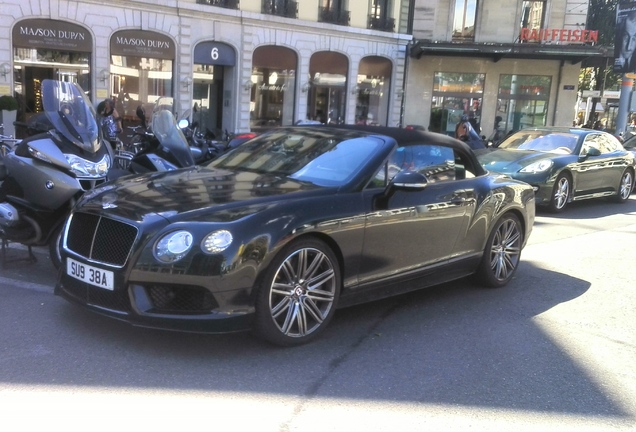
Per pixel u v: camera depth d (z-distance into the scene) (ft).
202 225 12.63
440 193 17.29
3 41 55.36
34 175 17.53
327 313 14.58
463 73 94.48
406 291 16.84
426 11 91.50
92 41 61.05
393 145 16.55
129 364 12.69
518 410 11.80
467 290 19.92
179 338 14.19
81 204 14.44
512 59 94.68
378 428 10.77
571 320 17.43
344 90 85.66
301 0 77.92
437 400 12.01
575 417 11.66
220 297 12.57
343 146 16.79
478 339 15.51
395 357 14.03
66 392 11.35
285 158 16.99
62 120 18.79
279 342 13.75
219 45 71.41
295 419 10.90
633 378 13.64
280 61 77.56
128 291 12.64
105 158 19.25
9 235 18.40
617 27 70.64
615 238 30.17
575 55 87.97
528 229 21.26
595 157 39.29
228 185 14.99
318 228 13.84
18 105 55.98
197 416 10.77
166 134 23.76
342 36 83.05
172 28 66.59
